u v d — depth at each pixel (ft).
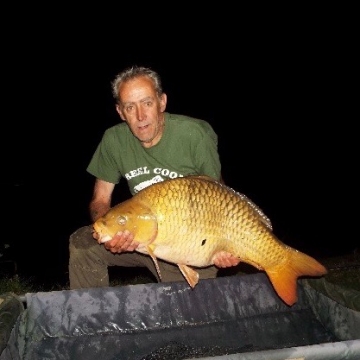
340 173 49.11
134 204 7.88
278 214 36.06
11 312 8.14
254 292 10.04
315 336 9.49
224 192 8.18
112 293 9.46
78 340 9.18
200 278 10.07
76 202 35.96
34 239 27.17
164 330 9.57
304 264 8.36
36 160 51.26
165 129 10.09
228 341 9.35
